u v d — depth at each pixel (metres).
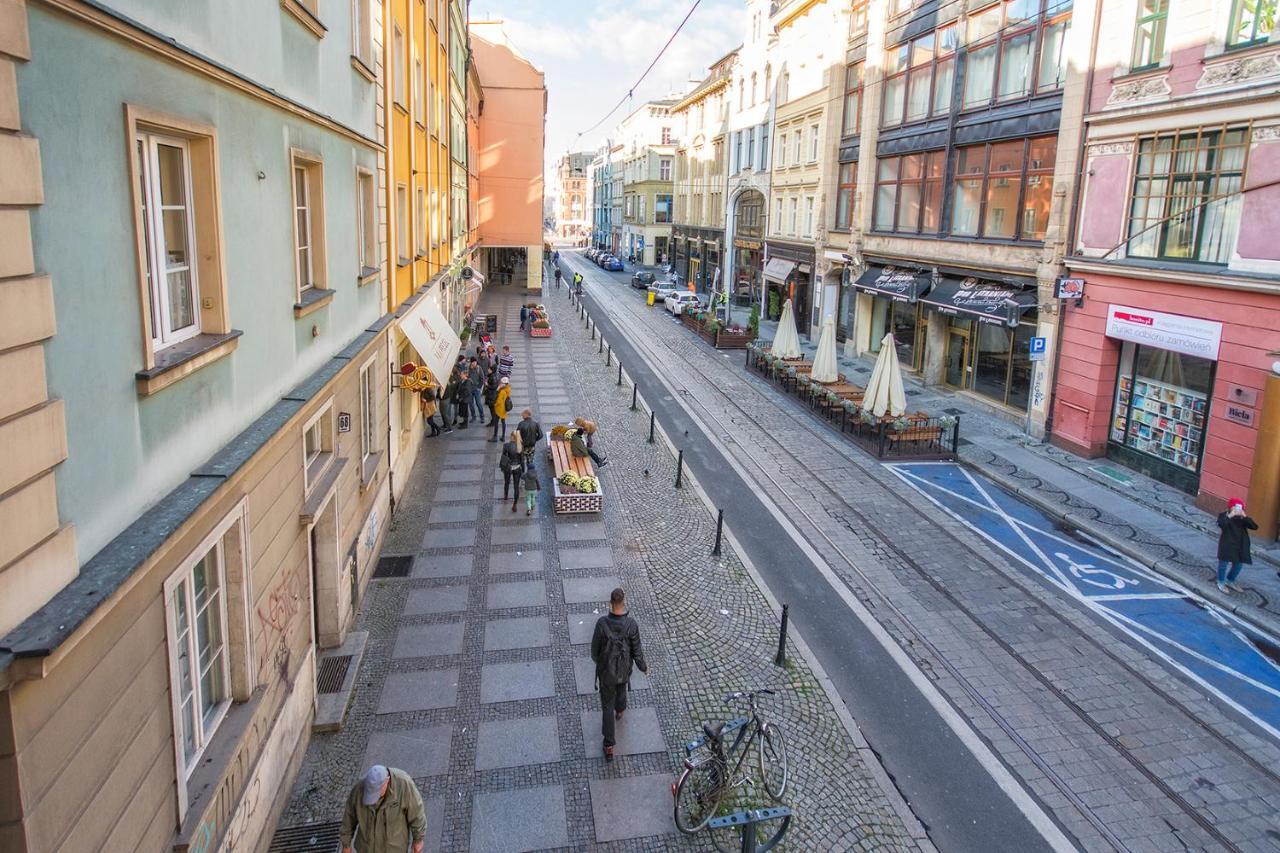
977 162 23.14
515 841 6.77
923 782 7.84
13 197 3.10
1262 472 13.60
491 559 12.16
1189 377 16.14
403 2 14.62
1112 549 13.59
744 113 44.66
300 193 8.38
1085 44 18.19
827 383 23.20
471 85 35.59
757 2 41.75
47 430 3.37
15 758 3.16
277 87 6.98
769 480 16.69
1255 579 12.30
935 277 24.97
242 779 5.85
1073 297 18.64
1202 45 15.27
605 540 13.05
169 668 4.69
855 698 9.16
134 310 4.26
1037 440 19.98
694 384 26.39
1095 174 18.17
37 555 3.32
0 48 3.02
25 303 3.20
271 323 6.80
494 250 66.75
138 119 4.30
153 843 4.49
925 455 18.73
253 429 6.14
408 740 7.98
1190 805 7.63
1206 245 15.43
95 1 3.77
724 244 49.97
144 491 4.41
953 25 23.92
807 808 7.41
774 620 10.77
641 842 6.84
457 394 19.56
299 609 7.61
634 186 81.12
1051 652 10.28
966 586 12.05
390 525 13.20
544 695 8.79
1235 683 9.71
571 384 25.53
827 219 32.84
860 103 30.28
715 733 7.12
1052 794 7.73
